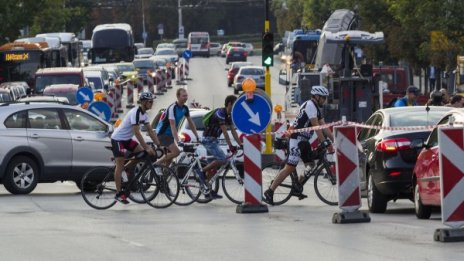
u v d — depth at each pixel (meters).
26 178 50.41
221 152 43.88
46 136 50.62
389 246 29.22
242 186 43.75
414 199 37.94
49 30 179.88
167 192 42.66
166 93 152.25
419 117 41.22
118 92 118.75
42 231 33.84
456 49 95.69
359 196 35.47
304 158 42.56
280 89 161.88
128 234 32.84
